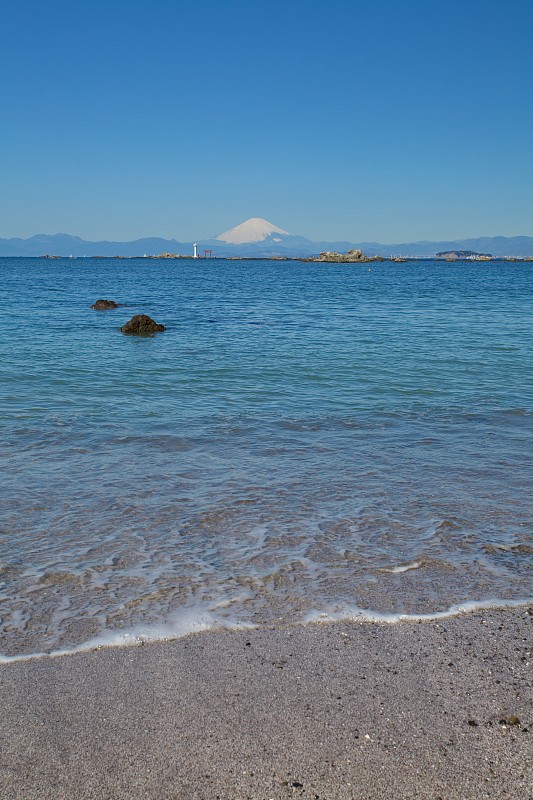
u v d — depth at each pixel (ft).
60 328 72.08
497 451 27.40
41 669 12.61
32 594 15.49
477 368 47.50
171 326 77.05
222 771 10.07
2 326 72.54
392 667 12.76
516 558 17.70
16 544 18.15
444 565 17.22
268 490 22.57
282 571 16.78
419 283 215.72
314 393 38.99
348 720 11.19
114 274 300.20
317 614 14.74
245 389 40.09
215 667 12.70
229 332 70.79
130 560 17.31
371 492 22.47
